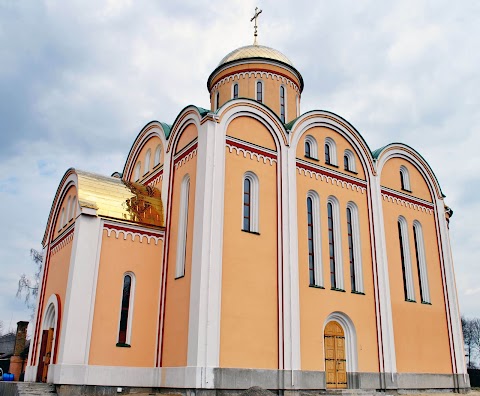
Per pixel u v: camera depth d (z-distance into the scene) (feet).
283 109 95.66
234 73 96.22
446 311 94.73
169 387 63.16
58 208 86.07
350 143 88.53
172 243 72.69
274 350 65.62
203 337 59.57
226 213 67.05
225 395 59.26
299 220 75.72
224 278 63.98
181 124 77.82
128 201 74.54
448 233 102.42
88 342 63.36
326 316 73.87
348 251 81.30
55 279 79.10
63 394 59.77
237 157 70.90
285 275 69.92
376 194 88.69
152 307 70.44
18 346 103.55
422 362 85.87
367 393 72.59
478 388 113.39
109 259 68.54
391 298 85.25
